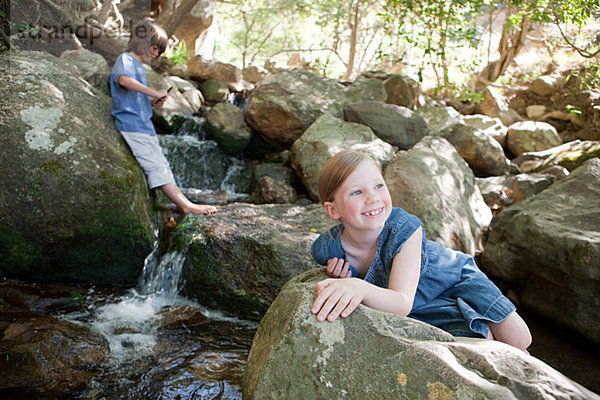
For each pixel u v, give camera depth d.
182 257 3.33
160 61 6.91
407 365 1.13
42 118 3.29
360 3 9.71
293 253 3.14
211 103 6.60
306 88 5.84
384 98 6.09
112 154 3.45
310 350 1.18
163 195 4.50
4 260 3.10
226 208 3.93
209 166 5.33
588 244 2.83
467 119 6.15
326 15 9.56
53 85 3.61
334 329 1.21
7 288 3.02
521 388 1.05
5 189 3.03
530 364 1.12
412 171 3.99
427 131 5.43
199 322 3.01
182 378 2.34
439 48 7.00
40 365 2.30
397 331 1.23
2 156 3.06
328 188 1.64
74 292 3.18
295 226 3.58
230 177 5.36
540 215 3.33
